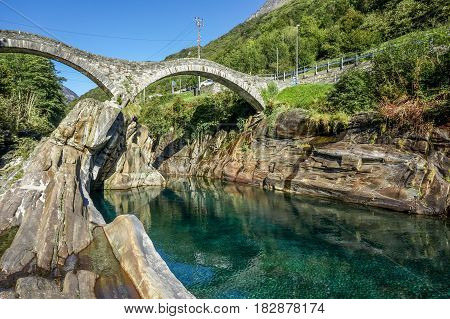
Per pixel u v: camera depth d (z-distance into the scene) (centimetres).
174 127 4119
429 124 1527
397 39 2681
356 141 1833
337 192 1798
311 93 2670
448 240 1147
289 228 1386
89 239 1020
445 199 1367
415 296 795
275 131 2475
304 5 7231
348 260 1027
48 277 790
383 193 1573
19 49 2095
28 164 1356
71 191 1223
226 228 1440
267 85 3077
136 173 2688
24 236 936
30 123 2266
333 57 4000
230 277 945
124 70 2456
